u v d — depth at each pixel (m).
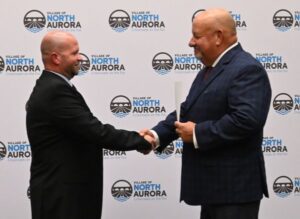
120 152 4.34
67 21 4.23
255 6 4.33
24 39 4.20
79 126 3.25
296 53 4.37
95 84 4.27
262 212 4.43
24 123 4.25
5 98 4.22
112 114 4.30
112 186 4.35
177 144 4.38
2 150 4.25
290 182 4.43
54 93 3.24
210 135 3.03
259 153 3.19
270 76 4.37
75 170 3.30
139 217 4.38
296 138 4.41
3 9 4.17
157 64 4.30
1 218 4.28
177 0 4.28
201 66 4.32
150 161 4.37
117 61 4.28
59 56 3.30
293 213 4.45
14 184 4.28
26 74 4.22
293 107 4.39
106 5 4.24
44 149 3.30
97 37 4.25
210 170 3.13
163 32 4.29
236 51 3.16
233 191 3.10
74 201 3.29
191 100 3.24
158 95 4.31
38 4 4.20
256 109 2.98
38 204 3.30
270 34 4.35
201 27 3.15
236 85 3.02
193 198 3.20
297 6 4.35
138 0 4.26
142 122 4.32
